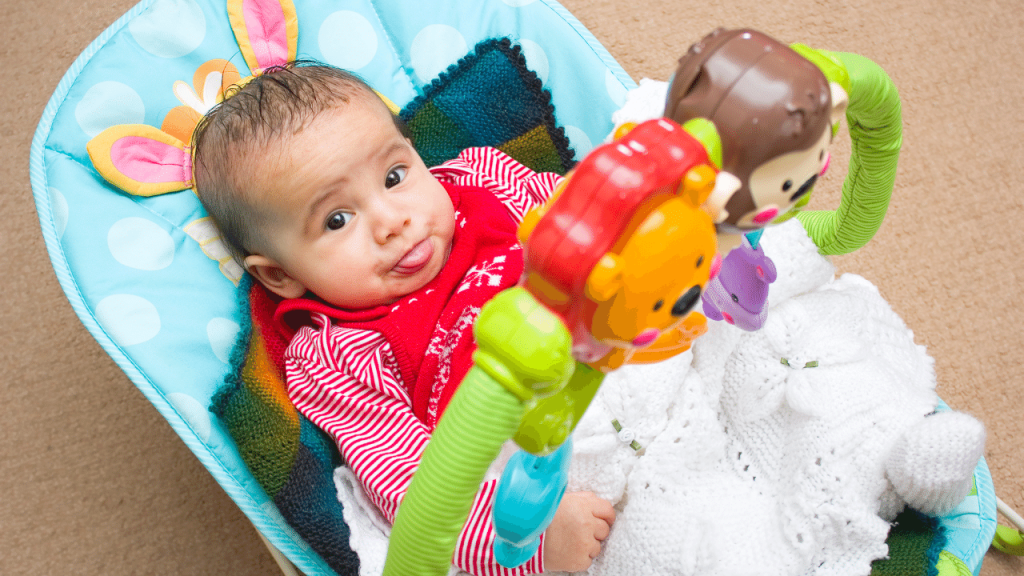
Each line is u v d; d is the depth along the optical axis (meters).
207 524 1.19
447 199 0.89
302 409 0.86
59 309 1.28
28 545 1.17
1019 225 1.31
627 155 0.38
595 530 0.76
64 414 1.23
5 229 1.31
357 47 1.05
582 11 1.46
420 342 0.87
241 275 0.93
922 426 0.70
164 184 0.90
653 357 0.52
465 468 0.39
